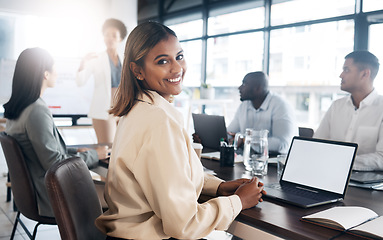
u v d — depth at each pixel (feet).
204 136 8.86
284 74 16.98
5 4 20.51
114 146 4.03
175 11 20.47
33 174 6.57
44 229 9.61
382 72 12.18
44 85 6.98
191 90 20.47
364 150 7.66
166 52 3.96
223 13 18.12
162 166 3.41
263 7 16.28
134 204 3.64
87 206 4.09
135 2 22.09
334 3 13.76
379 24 12.59
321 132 8.64
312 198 4.39
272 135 9.95
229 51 18.85
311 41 16.12
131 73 4.02
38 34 21.70
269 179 5.56
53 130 6.98
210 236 8.45
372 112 7.72
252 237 3.77
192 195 3.52
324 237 3.23
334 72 15.61
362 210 3.78
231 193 4.54
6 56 21.24
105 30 15.65
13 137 6.27
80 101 18.54
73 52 22.56
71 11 22.31
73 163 4.14
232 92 20.31
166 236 3.63
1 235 9.07
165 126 3.53
